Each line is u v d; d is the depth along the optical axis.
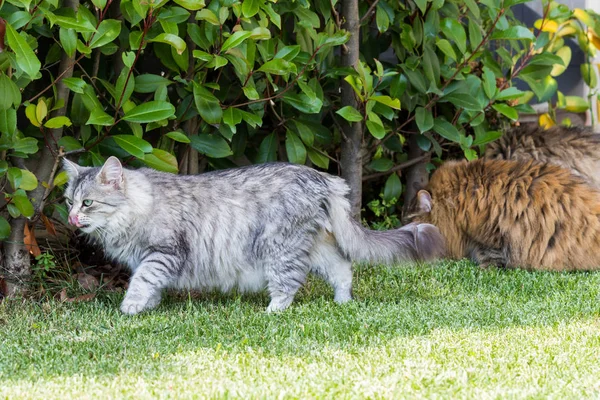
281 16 7.74
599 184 8.89
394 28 8.38
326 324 5.66
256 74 7.44
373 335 5.47
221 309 6.30
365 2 8.30
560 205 7.82
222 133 7.21
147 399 4.11
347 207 6.58
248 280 6.55
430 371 4.59
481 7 9.39
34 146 6.34
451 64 8.56
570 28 10.72
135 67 7.96
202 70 7.22
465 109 8.27
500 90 8.66
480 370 4.63
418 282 7.35
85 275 7.25
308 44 7.67
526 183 7.97
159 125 6.82
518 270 7.77
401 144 8.89
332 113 8.20
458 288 7.17
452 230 8.19
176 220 6.34
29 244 6.94
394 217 9.02
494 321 5.88
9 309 6.34
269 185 6.43
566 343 5.20
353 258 6.60
